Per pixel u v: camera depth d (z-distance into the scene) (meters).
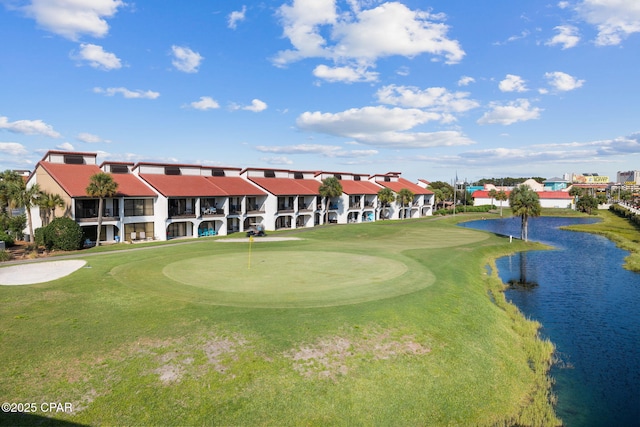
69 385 16.50
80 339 20.28
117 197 56.25
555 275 46.97
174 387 16.75
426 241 62.97
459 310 27.25
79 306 25.08
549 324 30.42
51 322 22.39
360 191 100.06
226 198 69.31
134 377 17.23
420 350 21.16
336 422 15.88
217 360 18.69
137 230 60.41
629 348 26.08
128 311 24.19
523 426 17.45
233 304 25.47
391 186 118.25
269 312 24.11
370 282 31.66
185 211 65.62
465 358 21.25
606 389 20.88
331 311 24.47
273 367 18.39
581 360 24.22
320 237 64.88
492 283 40.75
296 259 41.47
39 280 31.41
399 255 45.12
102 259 40.44
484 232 79.00
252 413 15.72
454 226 88.69
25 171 82.38
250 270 35.62
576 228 96.94
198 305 25.25
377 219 106.19
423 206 126.88
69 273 33.81
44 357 18.44
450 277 36.09
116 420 14.85
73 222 49.62
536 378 21.64
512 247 63.75
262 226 72.12
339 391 17.38
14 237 59.66
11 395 15.66
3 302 25.64
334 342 20.81
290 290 28.86
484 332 24.83
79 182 56.81
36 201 52.88
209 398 16.30
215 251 46.59
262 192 76.19
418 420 16.67
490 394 19.16
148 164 68.19
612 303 35.84
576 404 19.45
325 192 86.88
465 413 17.58
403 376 18.94
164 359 18.62
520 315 31.39
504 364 21.98
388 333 22.31
